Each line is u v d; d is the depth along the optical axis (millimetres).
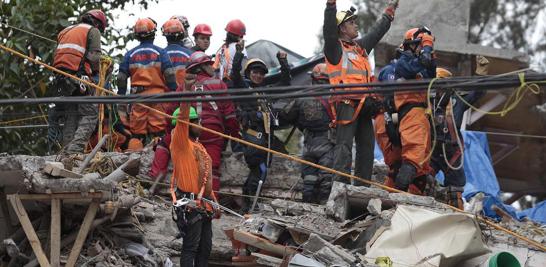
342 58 17141
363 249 15359
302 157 18125
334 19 16922
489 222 15828
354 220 16000
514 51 23688
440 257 14500
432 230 14945
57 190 14117
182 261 14109
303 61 22891
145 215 16516
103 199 14367
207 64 17281
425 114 17250
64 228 15000
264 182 18516
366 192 16141
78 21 23297
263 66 18266
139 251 15086
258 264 15359
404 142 17156
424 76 16984
